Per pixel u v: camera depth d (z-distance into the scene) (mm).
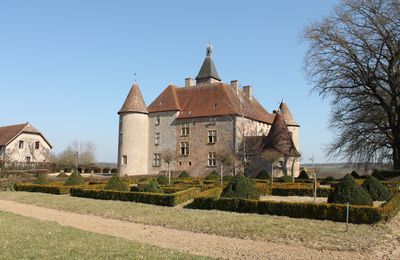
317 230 12477
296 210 14922
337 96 32188
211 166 43875
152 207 18188
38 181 30297
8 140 61344
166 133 48281
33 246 9359
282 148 38844
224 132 43781
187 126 46688
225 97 45656
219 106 45188
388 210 13578
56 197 23312
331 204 14312
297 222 13672
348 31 30141
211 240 12156
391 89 29906
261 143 41281
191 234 13180
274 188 22375
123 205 18953
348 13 29875
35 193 26172
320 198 20531
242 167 41031
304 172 36219
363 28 29656
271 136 39844
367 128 31844
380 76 30172
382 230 12500
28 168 53750
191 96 49156
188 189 20812
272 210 15539
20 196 24938
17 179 34500
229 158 39375
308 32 31531
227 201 16844
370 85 30203
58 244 9719
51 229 12258
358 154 32562
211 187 22969
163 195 19078
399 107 29625
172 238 12492
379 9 28453
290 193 21891
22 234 10938
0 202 23234
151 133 49625
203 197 17672
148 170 49219
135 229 14180
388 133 32250
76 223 15477
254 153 40906
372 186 18469
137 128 48625
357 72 30609
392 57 29078
